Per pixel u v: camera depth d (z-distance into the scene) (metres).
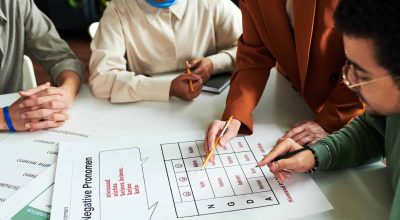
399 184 0.67
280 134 0.99
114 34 1.33
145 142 0.94
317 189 0.79
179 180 0.82
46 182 0.82
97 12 3.75
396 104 0.65
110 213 0.73
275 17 1.05
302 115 1.08
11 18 1.36
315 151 0.83
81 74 1.31
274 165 0.80
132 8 1.36
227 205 0.75
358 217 0.74
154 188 0.80
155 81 1.16
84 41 3.67
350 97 0.99
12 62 1.41
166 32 1.38
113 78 1.18
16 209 0.76
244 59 1.15
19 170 0.87
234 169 0.85
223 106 1.13
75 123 1.05
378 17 0.56
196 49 1.45
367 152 0.87
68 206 0.75
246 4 1.08
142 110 1.11
